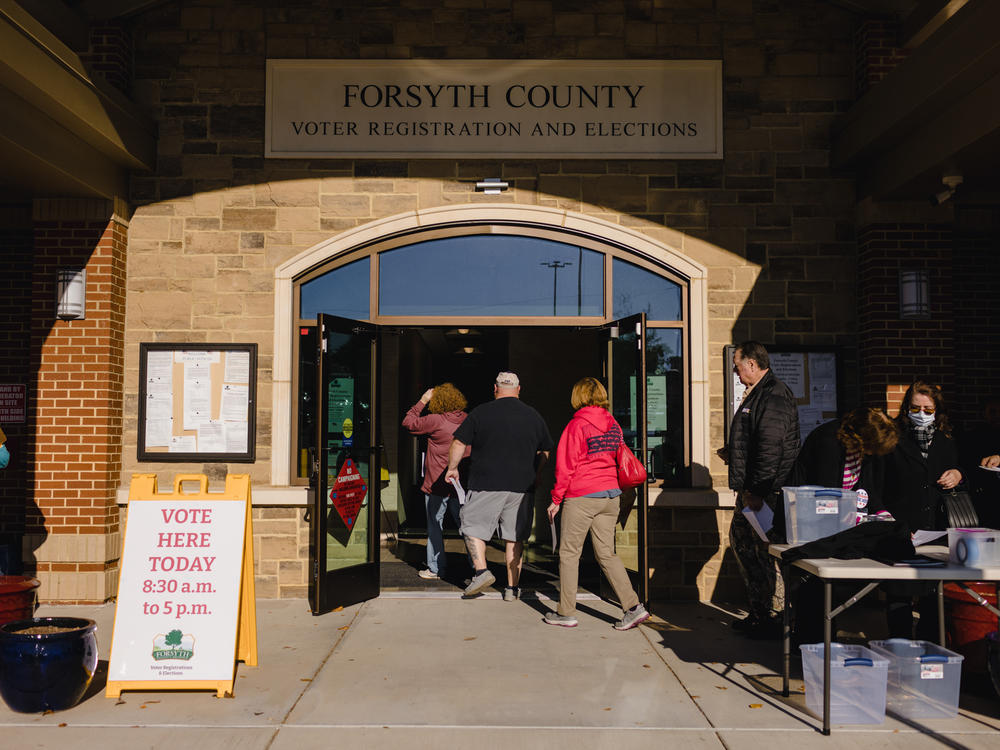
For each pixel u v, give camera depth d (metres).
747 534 5.33
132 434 6.62
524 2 6.86
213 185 6.78
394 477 10.52
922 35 6.32
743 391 6.70
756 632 5.31
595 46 6.84
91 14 6.56
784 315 6.77
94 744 3.53
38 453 6.35
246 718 3.85
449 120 6.82
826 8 6.88
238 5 6.83
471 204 6.77
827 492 4.01
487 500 6.38
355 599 6.30
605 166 6.83
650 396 6.84
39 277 6.44
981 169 5.72
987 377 7.01
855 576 3.62
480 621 5.77
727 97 6.86
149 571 4.30
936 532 4.26
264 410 6.65
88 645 4.02
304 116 6.80
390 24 6.84
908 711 3.92
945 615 4.41
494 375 19.14
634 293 6.90
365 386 6.68
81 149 5.94
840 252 6.80
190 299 6.71
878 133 5.95
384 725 3.76
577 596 6.65
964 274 7.07
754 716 3.89
